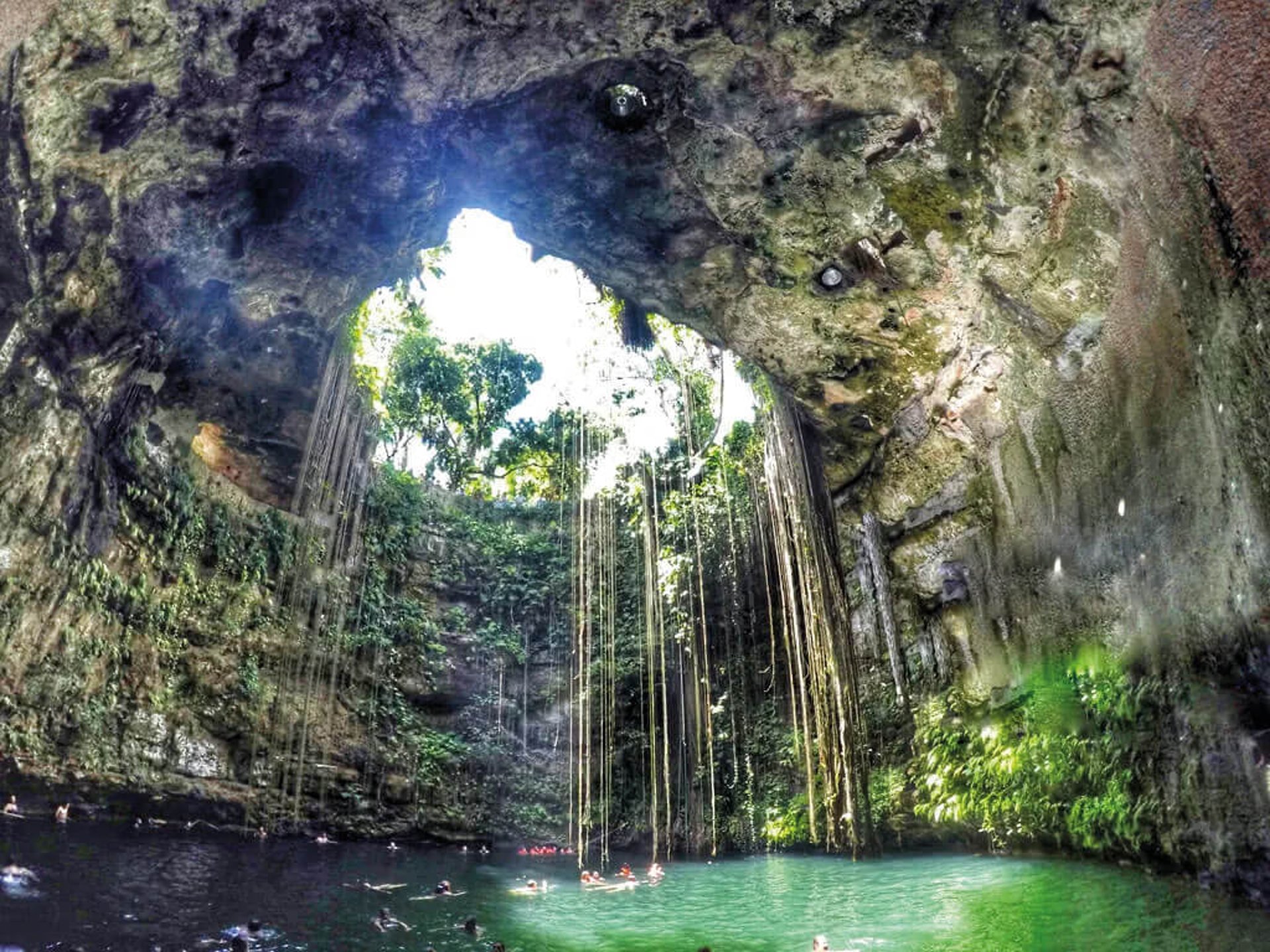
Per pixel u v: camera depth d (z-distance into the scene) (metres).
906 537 8.79
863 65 5.34
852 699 7.76
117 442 7.82
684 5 5.20
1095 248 5.30
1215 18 3.51
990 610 7.70
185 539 8.90
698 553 11.77
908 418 7.88
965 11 4.92
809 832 10.12
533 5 5.29
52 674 7.12
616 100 5.86
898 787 8.86
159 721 8.19
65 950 3.83
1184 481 4.60
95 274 6.66
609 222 6.87
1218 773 4.45
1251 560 3.91
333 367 9.11
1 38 5.74
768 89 5.59
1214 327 3.88
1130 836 5.25
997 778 7.20
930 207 5.95
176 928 4.46
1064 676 6.37
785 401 8.57
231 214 6.68
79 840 6.39
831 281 6.71
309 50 5.61
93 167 6.16
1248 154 3.34
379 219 7.03
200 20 5.49
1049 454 6.44
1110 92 4.54
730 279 7.06
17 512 6.84
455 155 6.48
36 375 6.91
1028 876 6.01
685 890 7.41
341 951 4.50
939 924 4.99
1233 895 4.34
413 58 5.66
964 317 6.68
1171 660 4.92
